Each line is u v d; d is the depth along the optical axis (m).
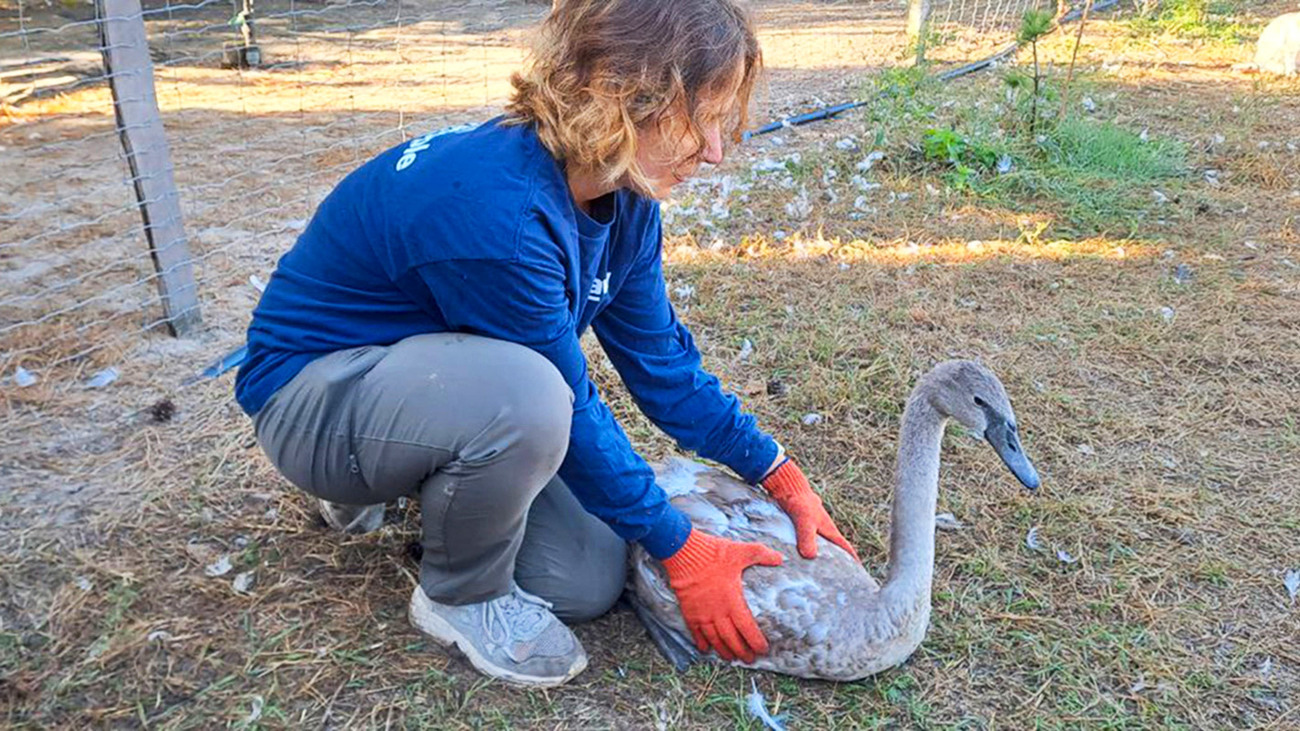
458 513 2.35
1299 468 3.56
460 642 2.56
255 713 2.44
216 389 3.73
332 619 2.71
